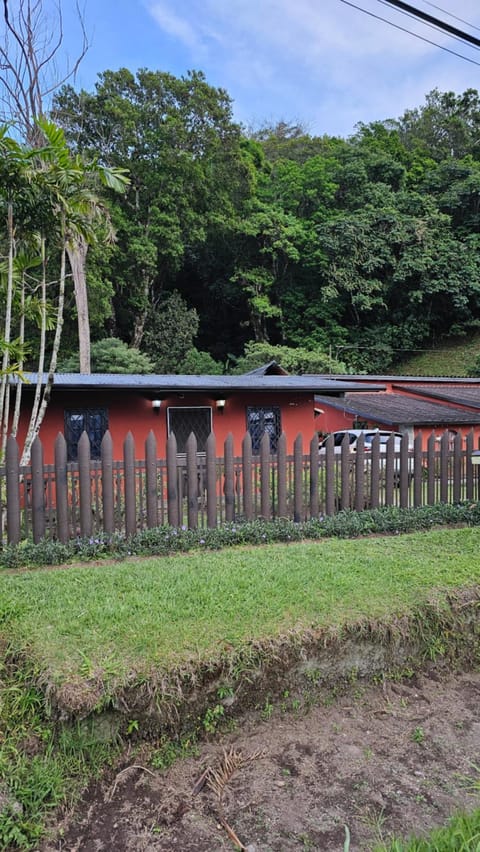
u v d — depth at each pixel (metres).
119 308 27.00
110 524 5.45
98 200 6.61
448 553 4.54
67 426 9.58
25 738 2.42
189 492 5.75
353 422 18.67
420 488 6.79
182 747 2.59
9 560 4.73
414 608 3.32
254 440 11.01
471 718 3.00
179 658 2.61
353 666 3.07
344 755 2.65
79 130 19.92
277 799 2.34
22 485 5.37
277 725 2.82
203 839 2.13
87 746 2.39
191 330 28.41
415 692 3.20
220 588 3.56
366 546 4.88
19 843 2.06
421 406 17.83
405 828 2.18
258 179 33.22
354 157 35.12
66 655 2.62
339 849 2.07
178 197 26.31
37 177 5.84
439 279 32.16
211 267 33.00
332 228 31.58
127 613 3.12
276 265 32.38
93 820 2.22
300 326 33.28
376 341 33.12
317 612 3.15
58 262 14.91
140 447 10.12
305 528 5.75
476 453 6.67
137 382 9.56
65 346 22.02
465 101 46.03
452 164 35.78
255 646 2.78
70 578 3.90
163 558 4.74
